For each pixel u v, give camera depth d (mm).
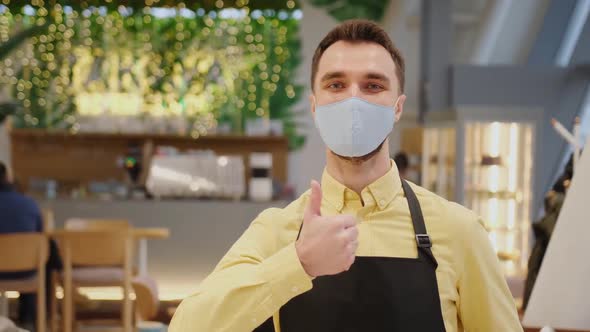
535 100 8008
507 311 1107
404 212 1111
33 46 8797
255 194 6758
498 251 6758
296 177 9312
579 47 7887
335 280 1062
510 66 8031
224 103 9117
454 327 1088
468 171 6770
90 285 5215
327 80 1072
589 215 1715
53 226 6699
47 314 5582
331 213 1125
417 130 7883
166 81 8961
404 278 1057
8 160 8812
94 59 8891
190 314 978
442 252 1087
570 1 7969
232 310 956
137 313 5293
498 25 8273
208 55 9078
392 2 9250
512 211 6742
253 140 8961
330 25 9266
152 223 6664
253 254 1083
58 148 8875
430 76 8211
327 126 1064
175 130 8727
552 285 1756
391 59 1075
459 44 9273
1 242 4828
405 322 1039
